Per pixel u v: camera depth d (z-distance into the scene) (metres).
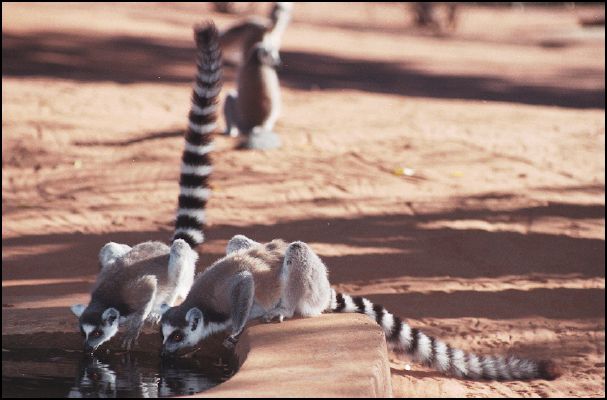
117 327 7.53
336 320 7.50
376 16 58.75
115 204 14.60
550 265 12.48
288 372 5.97
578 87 33.44
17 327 7.65
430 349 8.06
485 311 10.38
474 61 39.72
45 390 6.30
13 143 18.06
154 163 17.28
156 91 25.77
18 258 11.85
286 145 19.44
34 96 23.16
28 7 41.09
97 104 22.86
